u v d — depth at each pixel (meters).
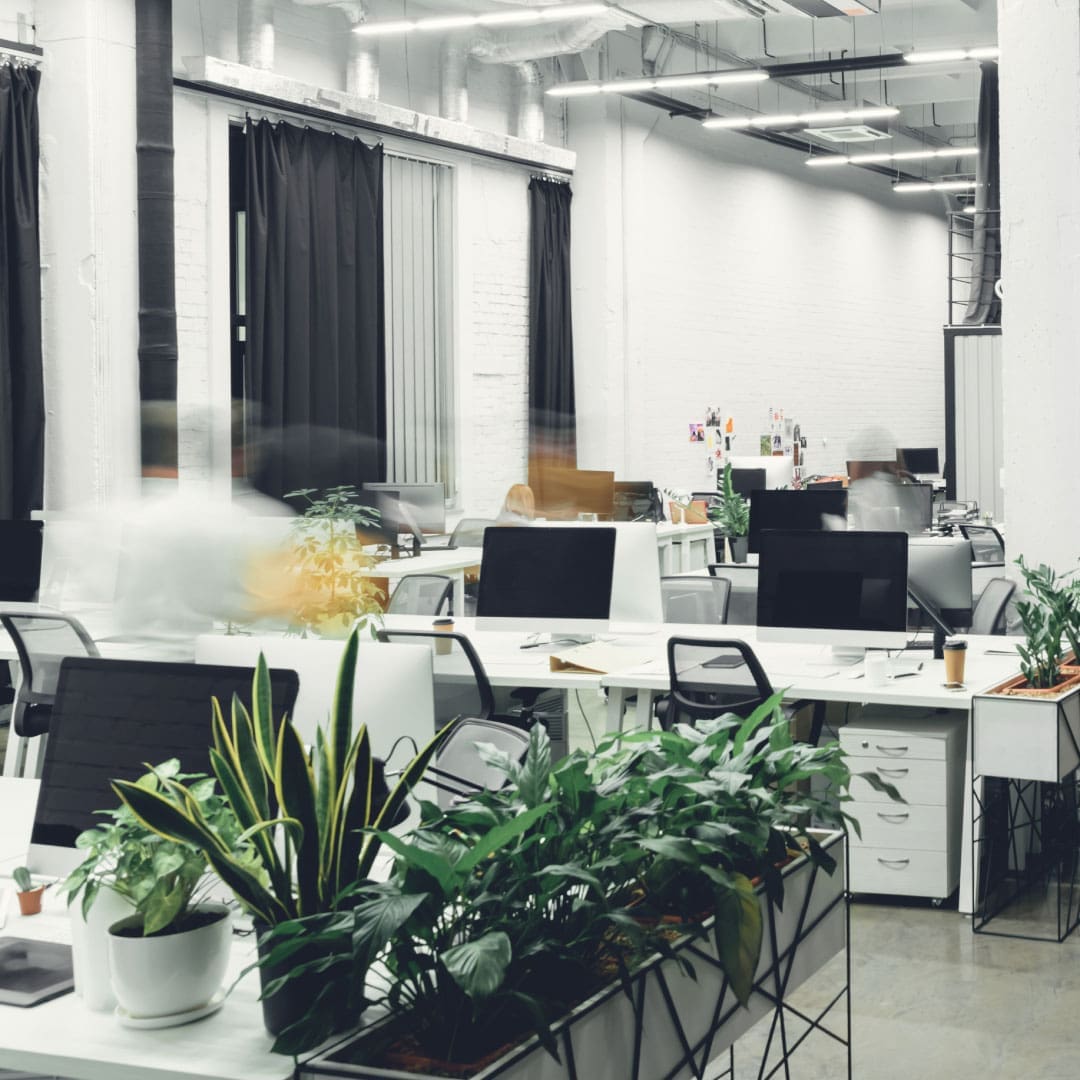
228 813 1.70
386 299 9.64
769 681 4.29
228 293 8.30
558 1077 1.53
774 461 11.04
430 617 5.91
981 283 12.61
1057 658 4.21
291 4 8.78
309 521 5.21
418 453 9.98
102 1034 1.69
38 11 7.18
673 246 12.41
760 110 13.27
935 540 4.86
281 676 2.13
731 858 1.75
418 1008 1.54
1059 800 4.58
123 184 7.34
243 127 8.38
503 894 1.55
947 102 14.70
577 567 4.99
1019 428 5.24
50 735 2.26
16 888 2.24
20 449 7.11
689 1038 1.78
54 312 7.27
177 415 7.72
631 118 11.64
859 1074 3.07
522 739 2.72
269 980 1.62
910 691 4.18
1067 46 5.07
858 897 4.34
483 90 10.55
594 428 11.62
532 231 10.87
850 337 15.48
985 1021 3.36
